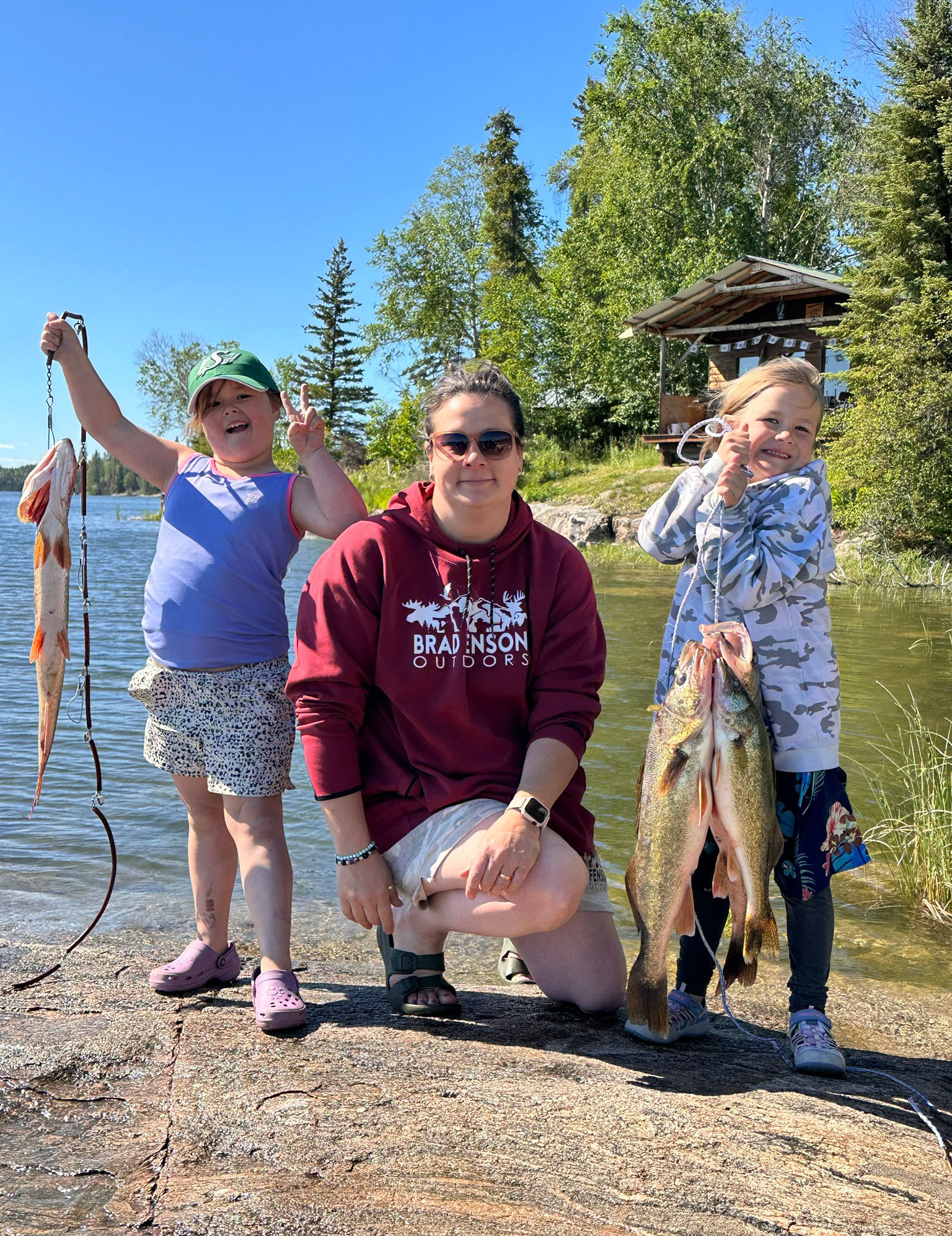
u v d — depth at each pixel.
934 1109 2.65
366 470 53.06
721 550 3.06
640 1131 2.32
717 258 35.94
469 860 2.83
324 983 3.50
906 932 4.28
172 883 4.60
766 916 2.79
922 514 20.33
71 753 6.86
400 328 51.91
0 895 4.38
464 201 51.44
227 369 3.35
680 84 39.44
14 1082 2.50
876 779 6.23
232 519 3.28
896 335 21.19
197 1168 2.17
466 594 3.02
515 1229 2.00
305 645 3.02
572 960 3.14
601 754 6.80
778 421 3.19
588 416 39.38
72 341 3.38
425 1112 2.36
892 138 24.31
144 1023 2.87
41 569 3.18
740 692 2.75
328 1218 2.01
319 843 5.30
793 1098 2.59
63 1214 2.03
